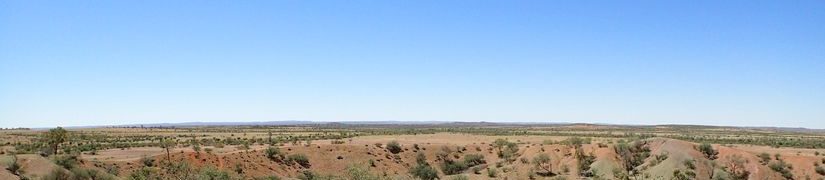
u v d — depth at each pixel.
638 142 113.19
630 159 109.19
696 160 101.62
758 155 104.12
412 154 131.88
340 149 125.50
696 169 99.25
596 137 187.25
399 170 122.19
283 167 112.12
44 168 74.69
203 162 100.00
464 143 153.50
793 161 101.19
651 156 108.19
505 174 114.31
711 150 105.94
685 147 105.81
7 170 69.38
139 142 154.75
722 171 97.88
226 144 153.00
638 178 101.25
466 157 130.62
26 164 74.38
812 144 150.12
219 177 87.62
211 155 103.25
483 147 139.00
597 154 113.25
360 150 126.62
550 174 111.19
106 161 94.31
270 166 109.88
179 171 89.50
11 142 144.00
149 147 137.62
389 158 126.94
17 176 68.75
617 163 109.00
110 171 87.00
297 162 116.38
